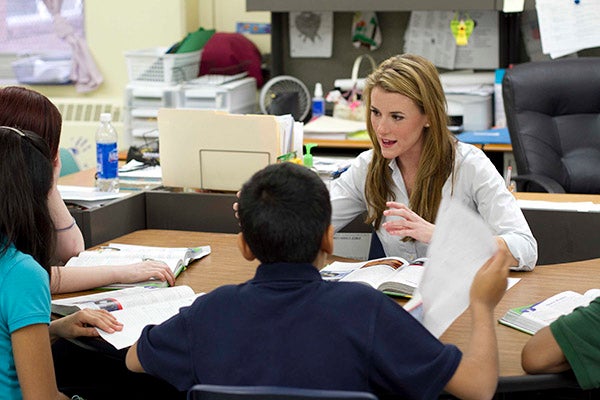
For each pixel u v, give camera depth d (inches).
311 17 207.3
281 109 198.7
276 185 67.2
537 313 87.0
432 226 99.2
